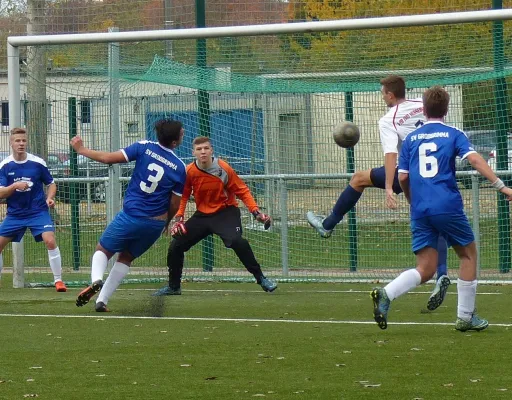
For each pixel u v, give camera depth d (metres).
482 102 38.31
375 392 15.66
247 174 40.59
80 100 38.62
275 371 17.64
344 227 39.31
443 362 18.27
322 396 15.45
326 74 37.38
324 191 38.78
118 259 27.62
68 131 38.72
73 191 40.38
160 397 15.54
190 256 40.38
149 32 34.50
